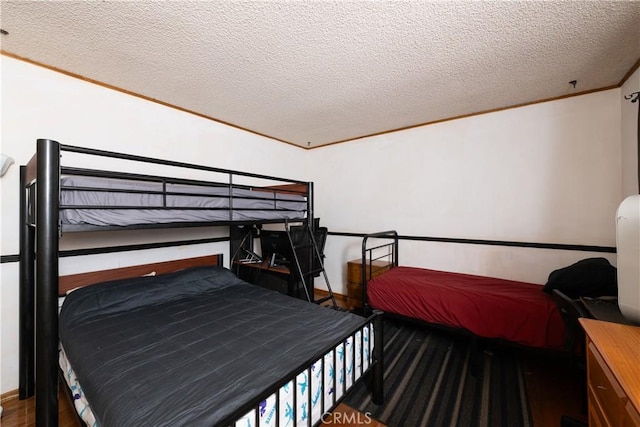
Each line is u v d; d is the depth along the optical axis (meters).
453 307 2.05
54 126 1.88
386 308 2.39
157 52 1.67
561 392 1.69
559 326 1.69
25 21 1.39
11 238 1.73
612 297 1.54
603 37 1.51
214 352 1.22
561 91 2.21
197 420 0.81
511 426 1.44
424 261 3.02
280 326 1.50
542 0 1.25
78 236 1.99
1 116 1.69
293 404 1.02
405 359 2.09
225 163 2.96
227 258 3.00
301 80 2.03
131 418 0.83
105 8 1.30
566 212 2.29
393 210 3.25
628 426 0.68
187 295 2.06
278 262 2.86
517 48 1.62
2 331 1.71
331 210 3.79
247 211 1.97
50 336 1.07
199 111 2.64
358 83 2.07
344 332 1.42
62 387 1.64
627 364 0.73
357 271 3.18
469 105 2.51
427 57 1.72
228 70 1.89
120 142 2.19
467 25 1.42
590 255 2.20
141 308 1.78
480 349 2.21
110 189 1.29
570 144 2.27
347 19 1.38
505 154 2.56
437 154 2.94
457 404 1.61
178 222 1.56
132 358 1.17
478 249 2.70
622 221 0.94
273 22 1.40
